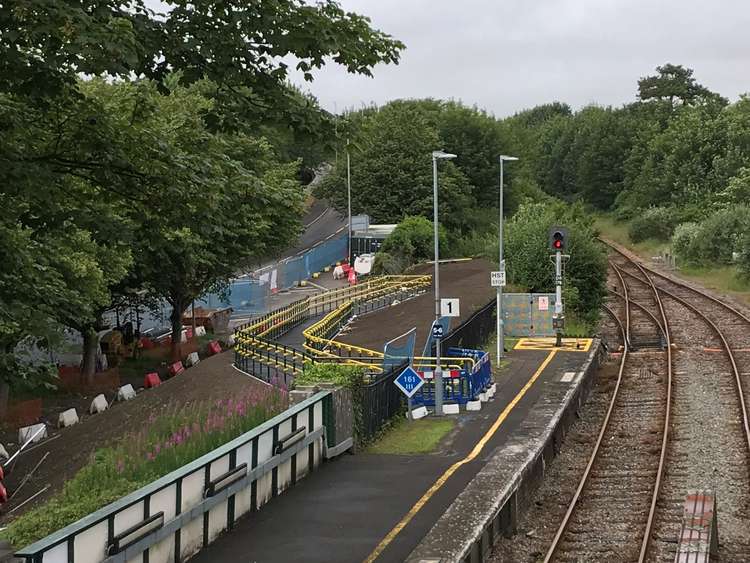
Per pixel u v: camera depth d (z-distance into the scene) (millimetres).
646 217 86000
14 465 24766
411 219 67500
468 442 19969
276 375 27375
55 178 14531
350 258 70125
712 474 18484
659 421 23250
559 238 34000
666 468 19000
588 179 124750
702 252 62562
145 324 53719
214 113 14969
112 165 14922
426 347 27656
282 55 13961
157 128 15750
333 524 14195
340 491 16016
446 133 82062
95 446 24359
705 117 96062
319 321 41375
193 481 12898
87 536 10516
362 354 31609
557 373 28125
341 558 12742
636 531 15266
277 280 63281
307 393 17891
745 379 27797
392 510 14867
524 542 15086
